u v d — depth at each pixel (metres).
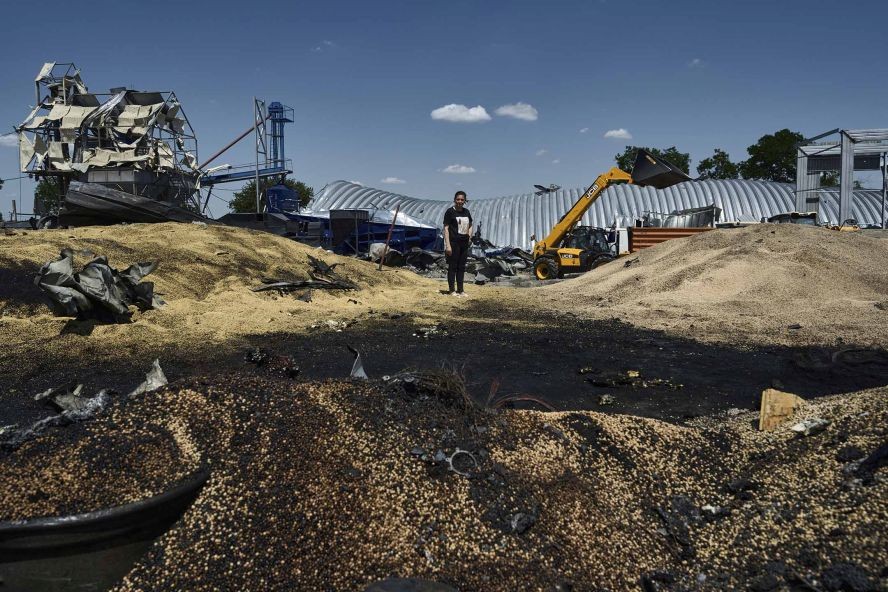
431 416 3.27
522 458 3.07
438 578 2.33
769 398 3.68
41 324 6.78
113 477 2.65
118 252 9.50
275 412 3.11
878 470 2.71
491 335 7.82
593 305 10.95
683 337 7.70
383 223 24.12
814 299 9.93
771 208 41.69
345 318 8.88
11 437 3.01
